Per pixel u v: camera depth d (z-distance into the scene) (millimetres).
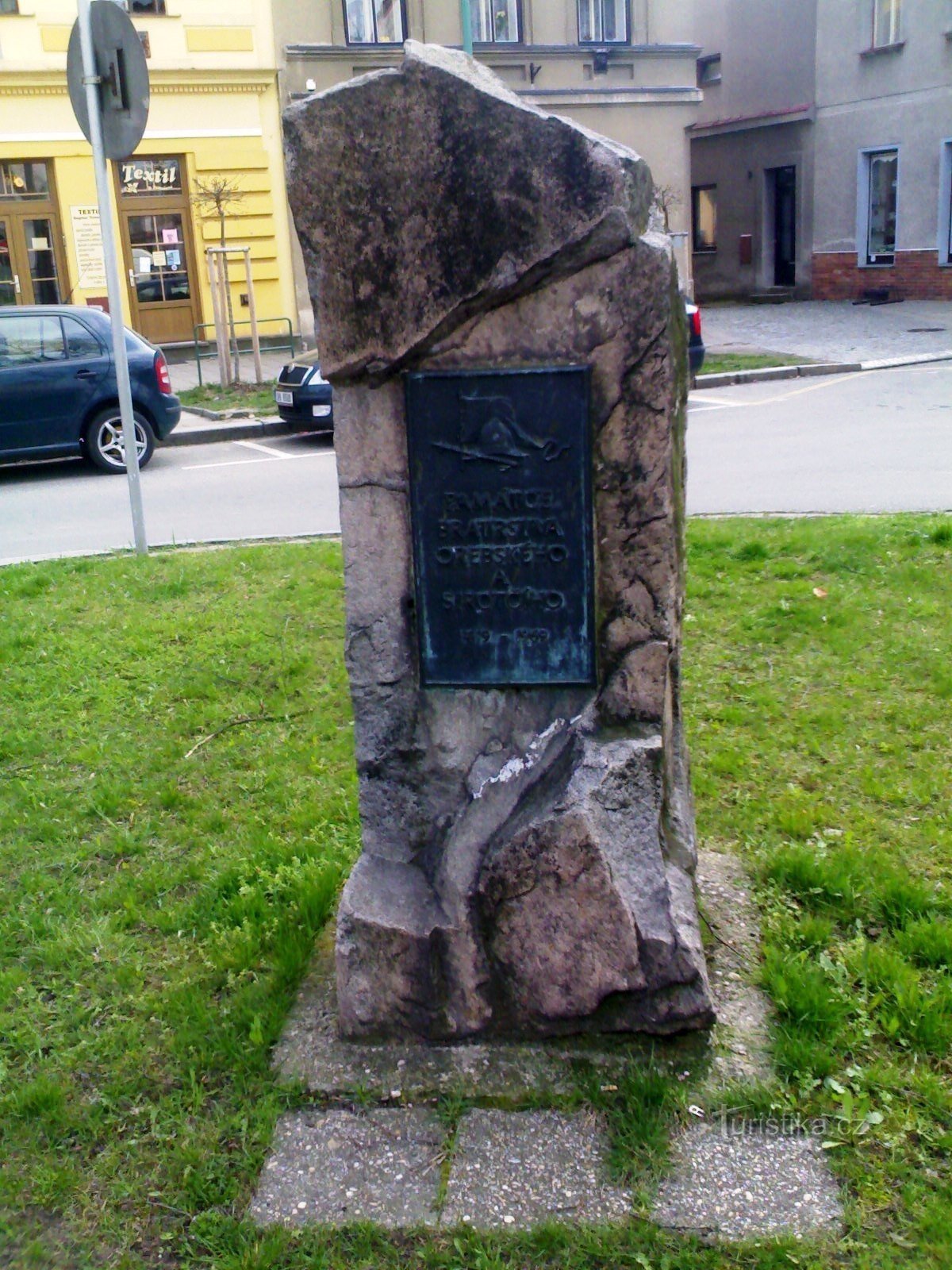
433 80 2621
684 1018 2947
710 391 15562
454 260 2715
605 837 2893
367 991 3027
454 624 2979
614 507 2854
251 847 4055
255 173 19797
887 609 5914
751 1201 2578
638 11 21281
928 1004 3031
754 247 27531
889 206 24312
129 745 4941
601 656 2951
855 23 23750
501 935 2963
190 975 3408
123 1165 2758
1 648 5992
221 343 17078
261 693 5410
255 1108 2889
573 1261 2469
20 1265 2520
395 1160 2730
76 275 19188
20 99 18234
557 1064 2965
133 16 18500
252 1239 2549
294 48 19500
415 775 3094
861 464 10125
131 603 6734
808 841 3914
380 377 2846
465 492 2889
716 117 28141
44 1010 3283
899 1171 2619
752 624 5812
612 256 2691
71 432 12266
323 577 7004
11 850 4129
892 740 4582
